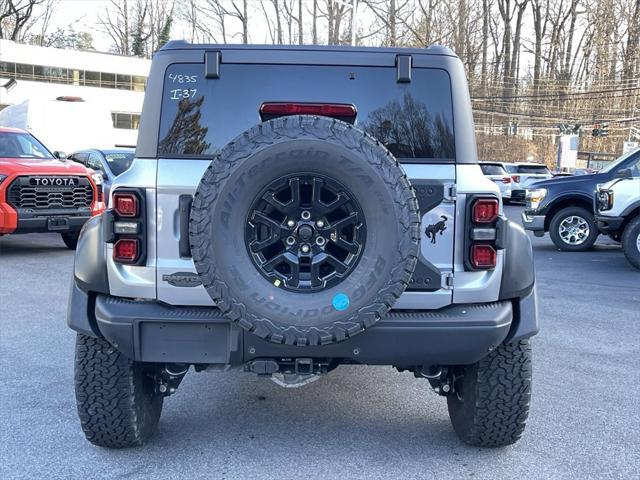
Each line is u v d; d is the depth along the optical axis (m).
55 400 4.67
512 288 3.51
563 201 12.49
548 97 49.69
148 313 3.38
